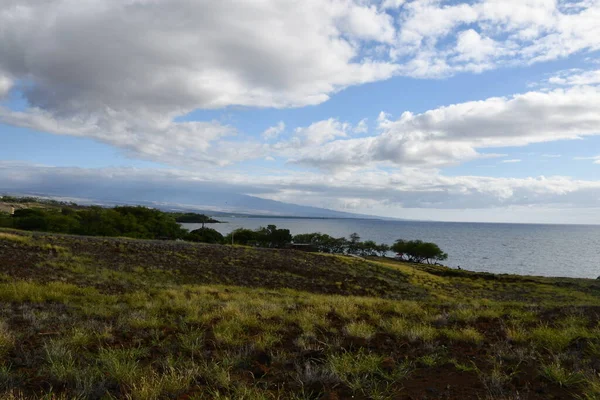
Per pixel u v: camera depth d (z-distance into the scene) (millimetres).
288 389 4406
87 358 5383
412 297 35969
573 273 129875
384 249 131625
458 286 53375
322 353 5918
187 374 4570
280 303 13500
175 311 11109
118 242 39750
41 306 10820
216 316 9633
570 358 5363
